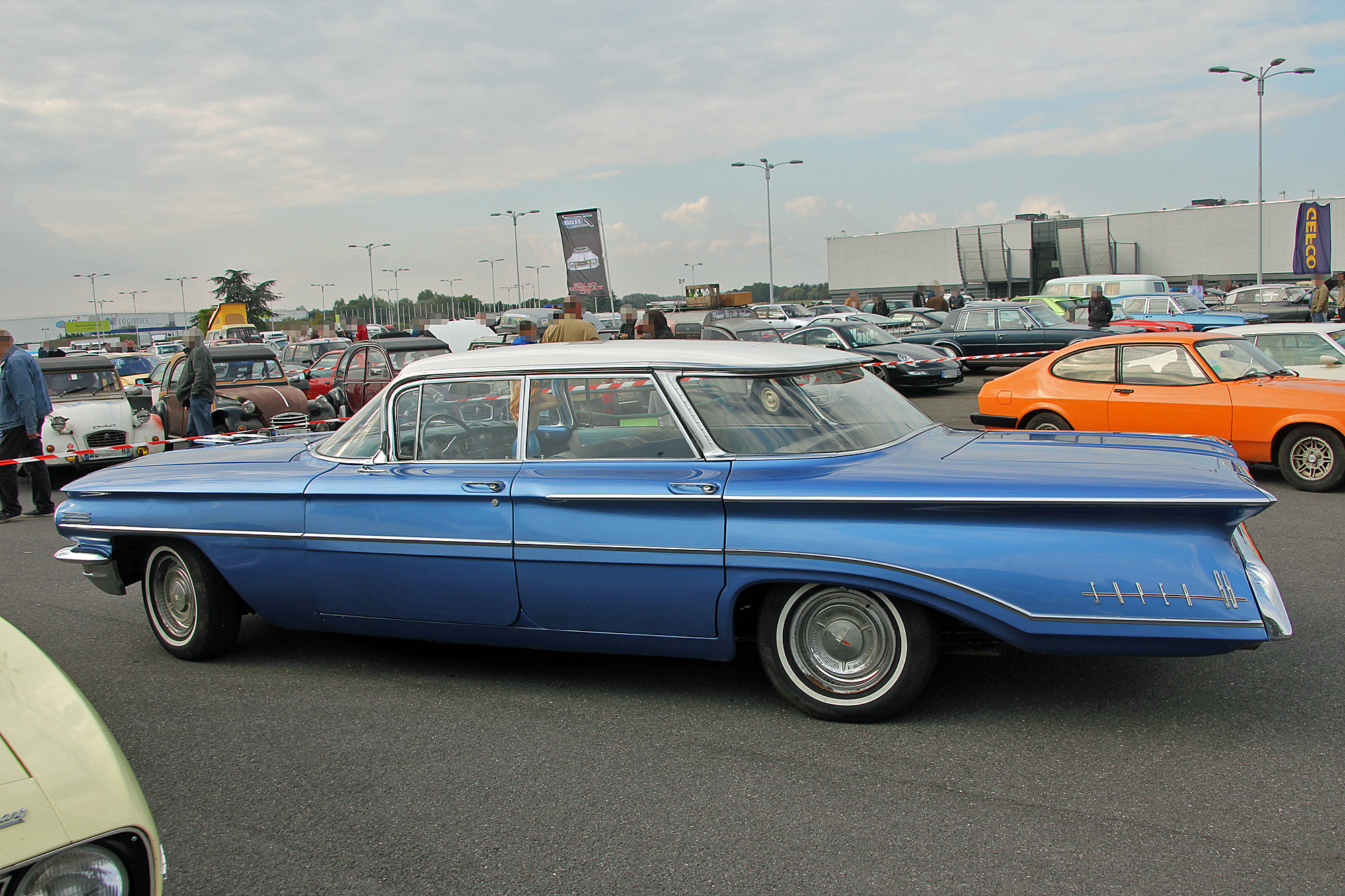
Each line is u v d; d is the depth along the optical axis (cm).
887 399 439
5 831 178
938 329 2112
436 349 1454
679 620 380
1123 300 2691
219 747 374
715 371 391
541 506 392
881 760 339
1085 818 294
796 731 368
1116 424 890
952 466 362
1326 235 4447
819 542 352
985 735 356
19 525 887
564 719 389
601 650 403
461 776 341
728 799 316
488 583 405
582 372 404
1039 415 937
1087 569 326
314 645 499
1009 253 5331
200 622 468
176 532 459
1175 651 323
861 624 365
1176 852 273
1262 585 329
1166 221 4953
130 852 192
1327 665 414
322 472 445
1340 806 296
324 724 393
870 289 6056
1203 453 384
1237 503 314
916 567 340
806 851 282
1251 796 304
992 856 275
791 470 369
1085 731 357
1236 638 314
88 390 1203
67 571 688
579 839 295
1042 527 333
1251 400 827
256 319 10519
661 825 302
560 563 390
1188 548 322
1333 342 970
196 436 1162
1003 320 2019
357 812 318
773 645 377
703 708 394
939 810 303
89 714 216
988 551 335
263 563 446
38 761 195
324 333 4184
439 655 475
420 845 296
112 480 485
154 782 346
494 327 2909
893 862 274
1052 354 951
